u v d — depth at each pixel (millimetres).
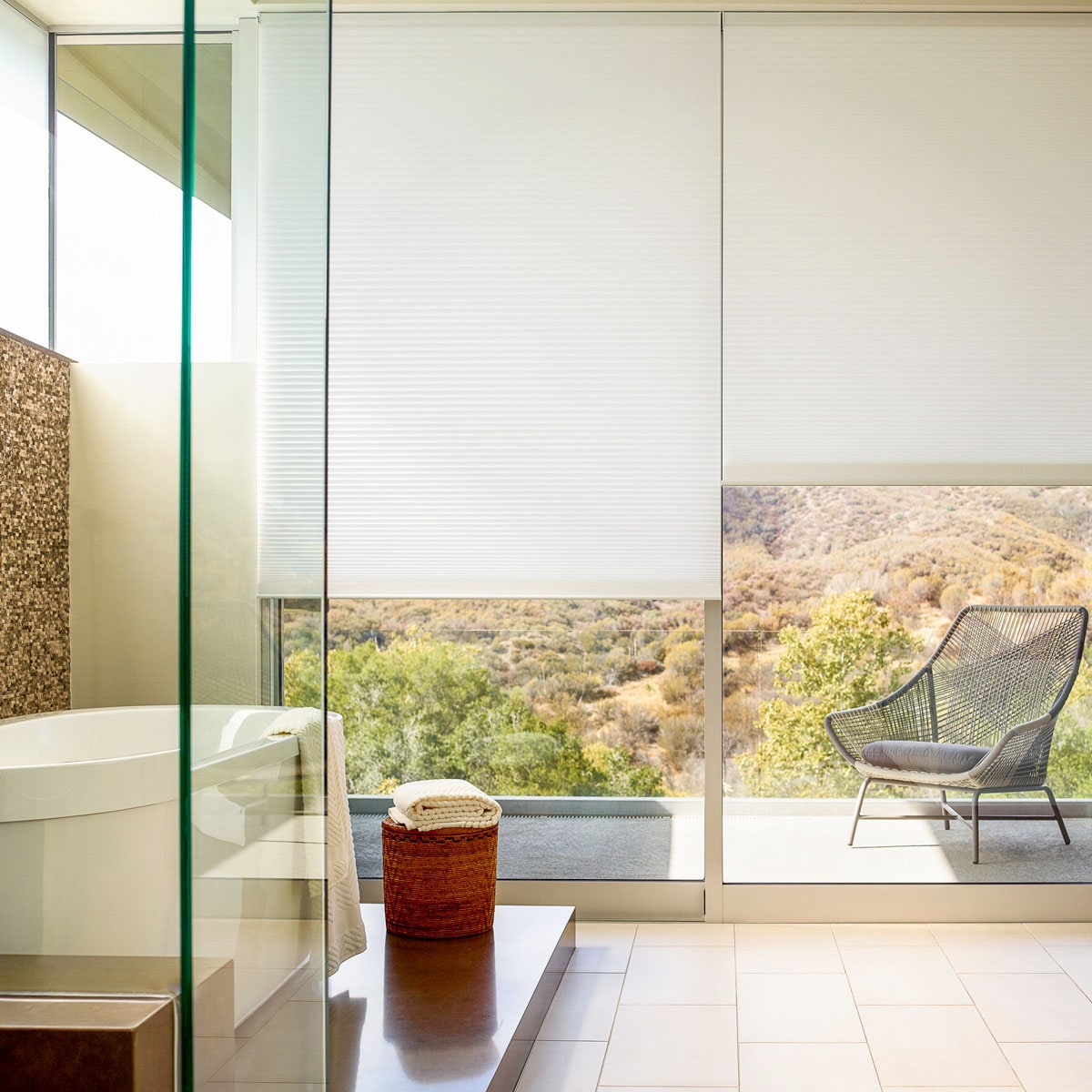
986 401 3502
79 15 1888
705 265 3545
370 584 3607
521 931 3043
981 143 3510
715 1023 2684
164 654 1730
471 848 2986
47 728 1734
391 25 3584
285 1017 1383
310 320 1506
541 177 3574
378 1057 2197
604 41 3557
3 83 2008
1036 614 3557
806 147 3527
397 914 3002
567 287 3572
